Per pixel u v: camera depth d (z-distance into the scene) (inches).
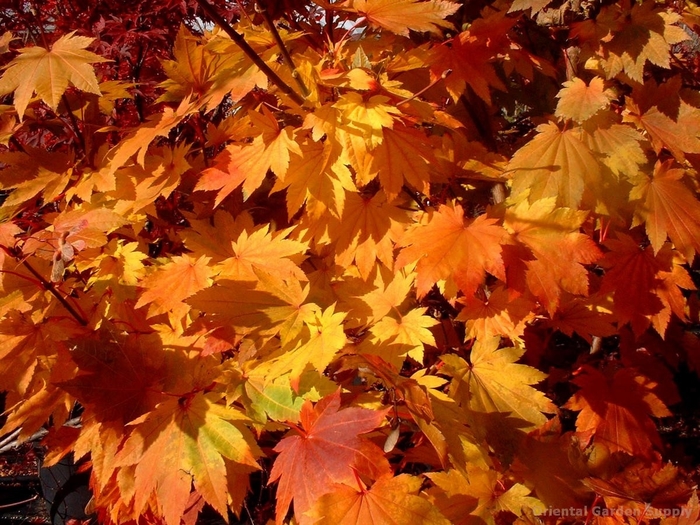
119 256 31.5
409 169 28.0
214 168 29.7
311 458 24.3
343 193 27.5
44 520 48.7
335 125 27.0
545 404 28.7
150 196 31.0
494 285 32.4
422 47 30.0
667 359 37.3
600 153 30.2
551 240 27.9
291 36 30.2
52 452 32.0
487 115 36.4
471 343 34.5
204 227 31.1
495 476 29.9
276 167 27.6
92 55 28.7
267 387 27.0
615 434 32.2
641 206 30.3
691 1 38.1
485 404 28.9
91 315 30.8
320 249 31.1
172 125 30.0
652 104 32.4
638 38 30.8
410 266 30.1
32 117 35.9
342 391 28.4
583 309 32.5
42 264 30.5
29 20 39.3
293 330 26.1
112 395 26.6
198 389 27.3
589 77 34.0
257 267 28.1
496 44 30.6
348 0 29.9
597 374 33.6
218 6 41.4
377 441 29.5
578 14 33.9
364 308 29.8
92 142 34.8
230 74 29.7
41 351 29.3
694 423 42.6
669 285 31.6
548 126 30.7
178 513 25.8
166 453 26.2
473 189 35.3
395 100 29.4
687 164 33.4
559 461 30.7
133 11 42.3
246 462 26.0
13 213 33.9
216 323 26.4
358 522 24.2
